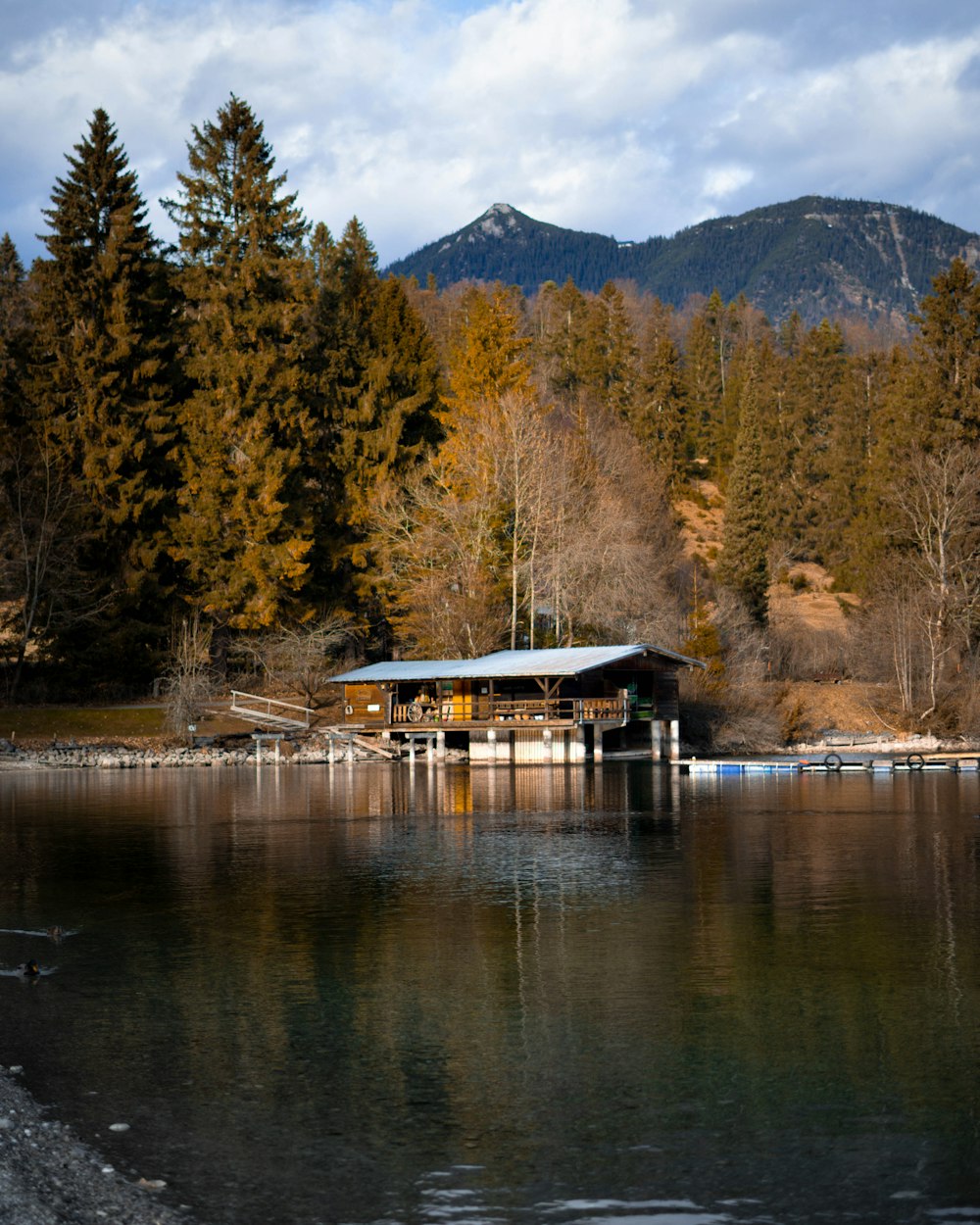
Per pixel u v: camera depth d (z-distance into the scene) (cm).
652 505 8938
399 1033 1514
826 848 3016
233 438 7194
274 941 2009
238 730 6712
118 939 2033
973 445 8662
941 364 8881
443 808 4000
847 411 12344
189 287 7500
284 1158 1134
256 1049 1455
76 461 7100
